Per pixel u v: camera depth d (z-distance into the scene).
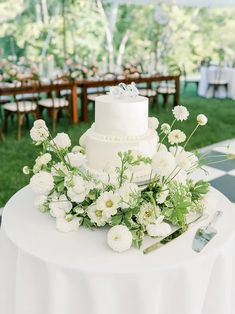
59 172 1.53
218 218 1.62
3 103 6.42
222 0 8.82
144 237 1.46
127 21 12.11
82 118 6.66
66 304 1.29
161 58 12.37
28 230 1.50
